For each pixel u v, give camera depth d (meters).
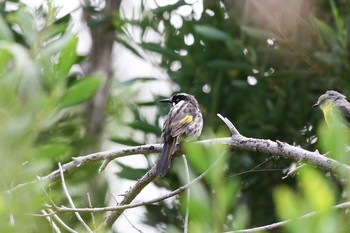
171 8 14.87
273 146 8.11
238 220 3.90
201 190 3.52
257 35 13.94
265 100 14.84
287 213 3.30
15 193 3.69
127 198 8.80
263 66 14.70
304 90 14.62
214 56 15.18
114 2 16.69
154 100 15.28
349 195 3.77
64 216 10.53
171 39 15.20
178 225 14.38
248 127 14.94
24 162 3.80
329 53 14.14
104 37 17.89
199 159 3.67
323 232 3.25
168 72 15.24
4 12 13.80
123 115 17.17
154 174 8.87
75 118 13.73
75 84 3.74
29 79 3.44
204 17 15.45
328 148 3.71
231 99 15.12
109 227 8.56
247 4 14.53
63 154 4.21
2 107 3.49
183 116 10.37
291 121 14.82
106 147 16.88
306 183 3.30
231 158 14.52
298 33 14.50
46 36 3.99
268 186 14.67
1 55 3.60
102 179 14.29
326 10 15.19
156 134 14.70
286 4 14.36
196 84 15.16
